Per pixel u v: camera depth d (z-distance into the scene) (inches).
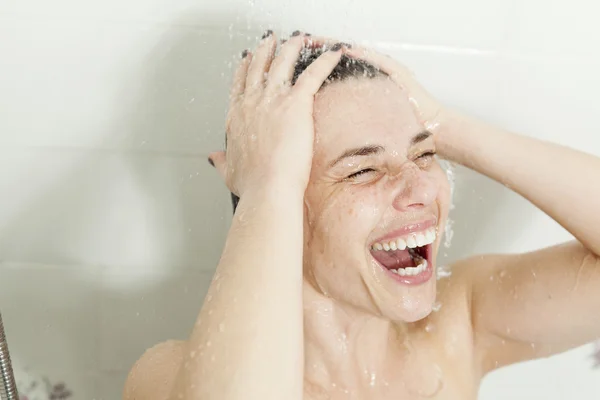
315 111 31.0
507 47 42.6
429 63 42.9
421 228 31.7
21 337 48.6
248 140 30.6
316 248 31.7
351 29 42.1
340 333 34.0
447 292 37.7
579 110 43.9
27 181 45.1
